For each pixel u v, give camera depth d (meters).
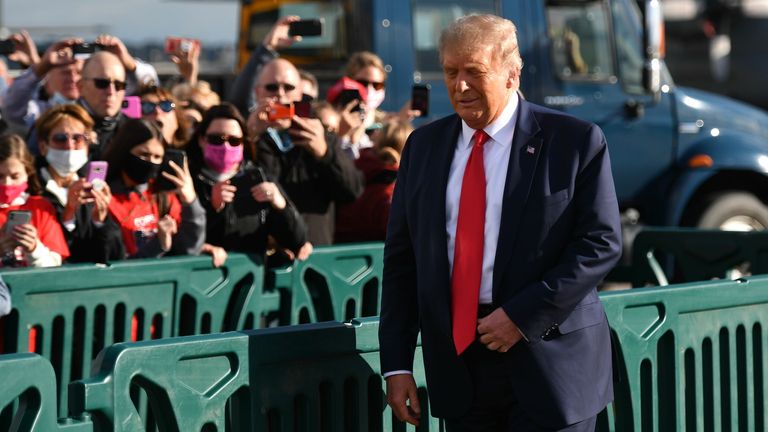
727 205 16.73
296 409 5.69
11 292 7.54
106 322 8.01
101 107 10.08
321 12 15.12
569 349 5.45
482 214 5.47
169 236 8.88
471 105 5.34
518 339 5.32
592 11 16.30
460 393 5.59
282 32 11.99
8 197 8.42
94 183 8.45
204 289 8.58
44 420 4.76
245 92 11.91
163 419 5.18
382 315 5.89
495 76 5.29
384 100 14.71
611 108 16.33
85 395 4.87
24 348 7.62
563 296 5.26
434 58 15.12
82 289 7.88
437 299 5.55
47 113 8.95
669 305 6.99
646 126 16.50
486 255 5.48
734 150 16.83
